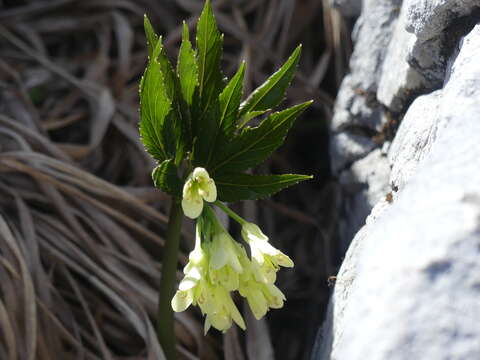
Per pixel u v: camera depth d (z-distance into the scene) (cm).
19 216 57
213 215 44
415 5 47
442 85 48
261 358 53
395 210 41
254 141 45
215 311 43
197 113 45
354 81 56
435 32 46
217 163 45
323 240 60
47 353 51
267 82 46
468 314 37
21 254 54
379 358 37
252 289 44
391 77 52
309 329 57
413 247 39
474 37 44
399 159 48
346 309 43
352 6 60
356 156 54
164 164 44
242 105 46
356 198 54
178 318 55
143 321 53
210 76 45
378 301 39
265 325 54
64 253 56
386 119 53
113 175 64
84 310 56
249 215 59
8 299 52
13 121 61
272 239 61
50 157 59
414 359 37
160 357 50
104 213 58
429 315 38
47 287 53
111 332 55
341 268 48
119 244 57
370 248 40
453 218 39
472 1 45
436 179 40
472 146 40
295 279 60
